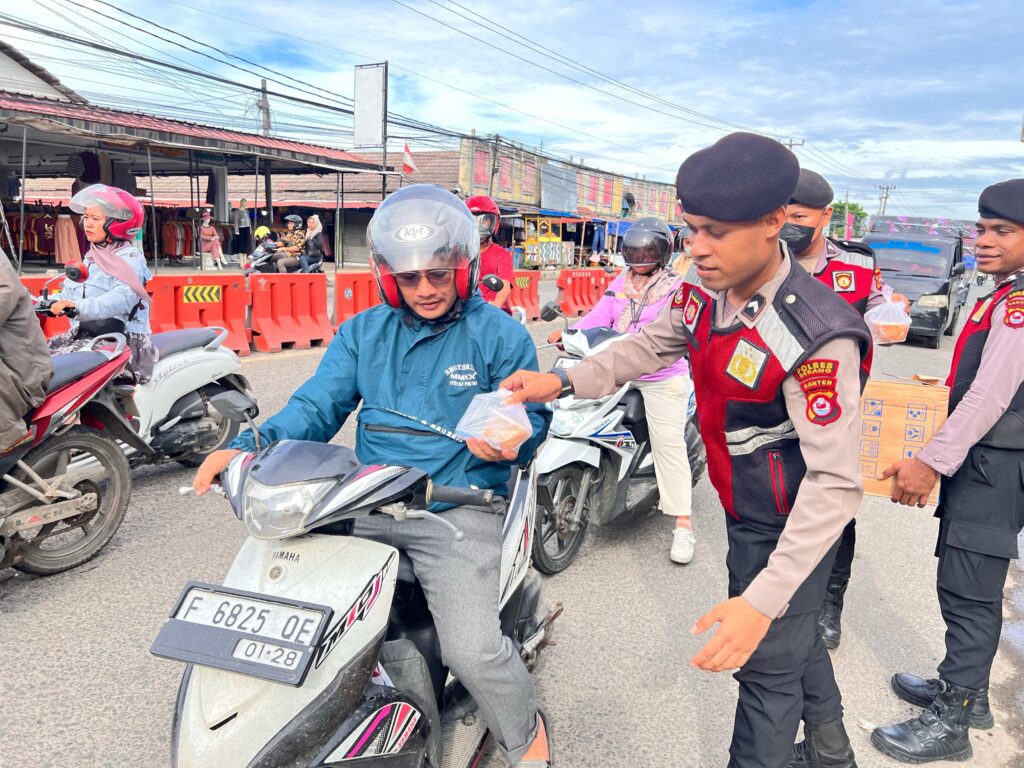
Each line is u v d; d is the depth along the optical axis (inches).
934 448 100.8
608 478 166.7
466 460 86.5
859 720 118.0
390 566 74.8
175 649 67.9
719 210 60.9
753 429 72.4
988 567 104.1
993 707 122.6
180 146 736.3
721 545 183.5
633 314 168.4
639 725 114.7
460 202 85.7
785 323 66.8
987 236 101.0
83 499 152.7
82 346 176.2
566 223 1680.6
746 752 78.2
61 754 102.8
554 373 83.3
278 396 294.7
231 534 174.4
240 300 378.3
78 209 183.2
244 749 65.7
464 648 79.4
